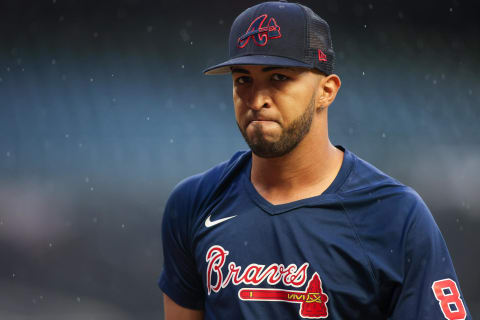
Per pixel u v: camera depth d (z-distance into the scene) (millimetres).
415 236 4797
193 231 5445
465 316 4738
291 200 5090
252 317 4918
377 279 4785
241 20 5000
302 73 4750
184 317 5949
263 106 4691
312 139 5004
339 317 4793
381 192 5004
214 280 5160
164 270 5980
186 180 5793
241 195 5293
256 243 5043
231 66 4855
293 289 4844
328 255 4824
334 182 5086
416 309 4723
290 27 4758
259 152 4812
